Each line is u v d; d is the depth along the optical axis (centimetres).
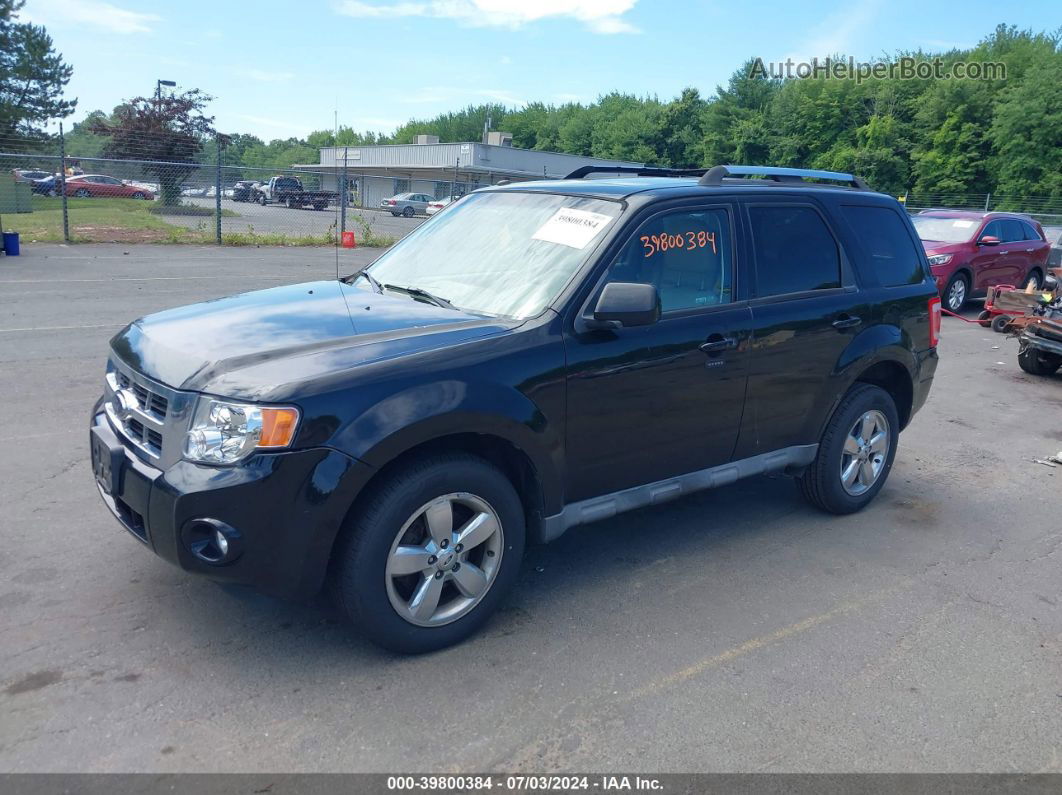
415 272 442
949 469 648
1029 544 505
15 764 272
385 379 320
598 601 404
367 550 321
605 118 8788
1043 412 856
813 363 475
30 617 358
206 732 293
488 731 302
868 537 502
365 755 286
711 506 542
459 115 12488
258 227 2662
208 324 366
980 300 1750
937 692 343
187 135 3938
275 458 300
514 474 384
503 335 356
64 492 492
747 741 305
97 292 1234
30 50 4816
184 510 299
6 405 653
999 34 5491
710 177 460
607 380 381
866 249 519
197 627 358
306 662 338
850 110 5559
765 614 400
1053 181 4372
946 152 4972
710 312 425
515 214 443
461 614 354
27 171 4341
